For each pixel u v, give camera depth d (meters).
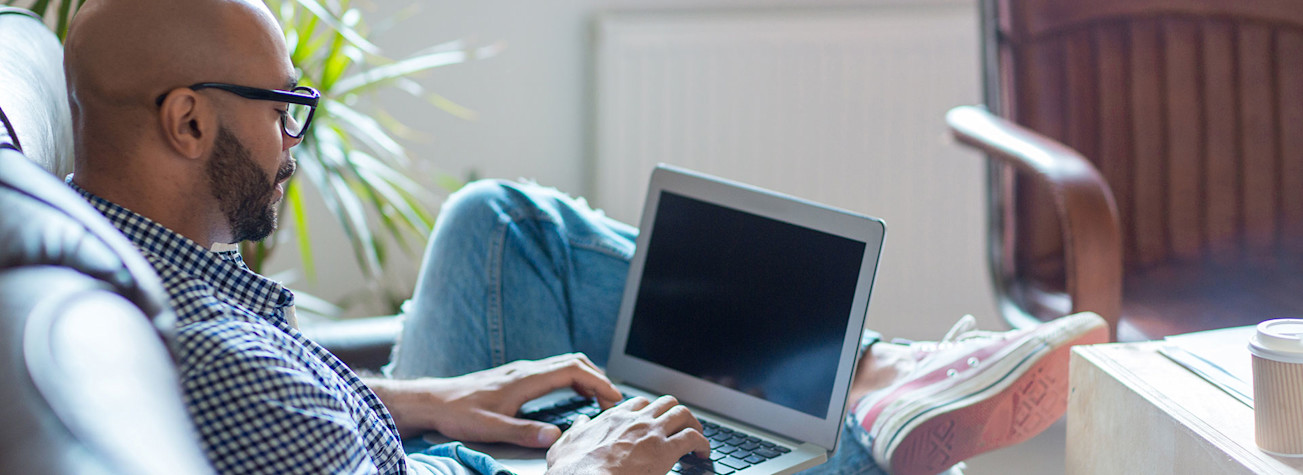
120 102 0.63
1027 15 1.56
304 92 0.70
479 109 2.16
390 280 2.17
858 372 1.14
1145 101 1.58
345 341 1.21
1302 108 1.53
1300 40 1.53
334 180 1.68
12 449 0.26
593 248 1.16
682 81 2.09
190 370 0.58
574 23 2.15
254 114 0.67
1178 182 1.58
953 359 1.06
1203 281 1.47
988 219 1.55
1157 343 0.92
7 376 0.28
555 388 0.96
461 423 0.92
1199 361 0.83
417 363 1.11
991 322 2.21
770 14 2.07
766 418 0.96
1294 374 0.64
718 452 0.90
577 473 0.74
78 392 0.27
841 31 2.06
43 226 0.35
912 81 2.09
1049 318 1.38
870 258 0.93
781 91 2.10
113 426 0.27
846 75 2.09
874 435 1.00
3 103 0.71
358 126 1.68
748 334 0.99
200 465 0.27
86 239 0.35
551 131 2.20
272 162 0.69
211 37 0.65
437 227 1.14
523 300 1.11
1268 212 1.54
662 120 2.11
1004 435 1.03
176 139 0.64
